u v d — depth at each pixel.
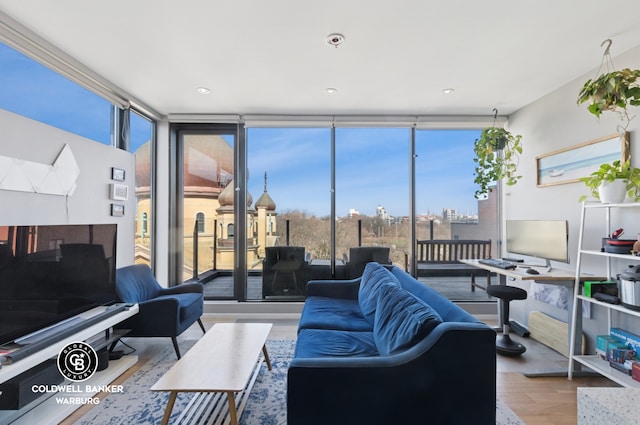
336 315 2.56
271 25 2.05
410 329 1.58
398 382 1.43
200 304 3.19
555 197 3.02
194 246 4.00
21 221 2.04
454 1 1.83
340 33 2.14
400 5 1.86
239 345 2.04
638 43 2.26
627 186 2.08
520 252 3.14
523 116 3.50
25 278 1.82
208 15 1.95
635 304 1.90
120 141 3.15
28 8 1.87
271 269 3.93
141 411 1.93
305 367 1.42
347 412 1.42
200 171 3.99
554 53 2.40
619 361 2.09
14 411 1.71
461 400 1.43
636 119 2.25
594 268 2.54
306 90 3.08
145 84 2.94
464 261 3.30
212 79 2.84
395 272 2.94
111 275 2.51
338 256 3.92
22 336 1.79
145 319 2.63
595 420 0.64
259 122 3.74
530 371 2.41
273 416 1.87
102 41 2.23
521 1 1.83
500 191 3.95
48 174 2.21
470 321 1.54
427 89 3.05
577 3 1.84
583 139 2.71
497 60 2.51
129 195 3.17
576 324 2.37
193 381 1.60
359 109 3.59
